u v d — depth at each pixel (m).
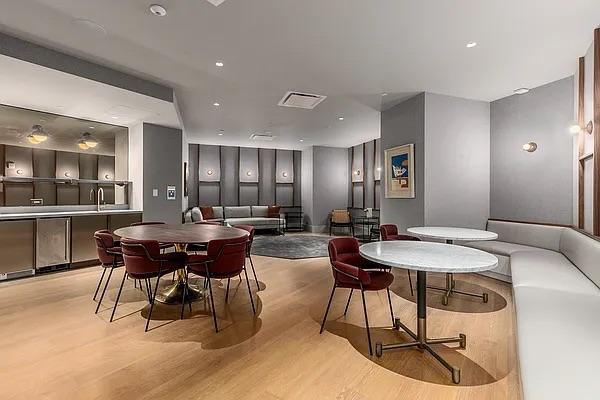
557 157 4.13
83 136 5.20
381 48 3.28
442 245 2.77
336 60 3.56
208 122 6.59
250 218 9.23
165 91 4.32
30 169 4.59
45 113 4.74
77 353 2.22
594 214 3.03
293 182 10.52
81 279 4.04
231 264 2.82
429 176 4.57
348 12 2.64
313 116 6.04
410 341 2.45
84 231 4.60
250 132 7.64
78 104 4.33
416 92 4.60
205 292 3.47
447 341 2.35
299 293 3.60
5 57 2.94
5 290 3.59
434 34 3.00
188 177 9.30
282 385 1.88
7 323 2.71
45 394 1.76
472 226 4.86
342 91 4.57
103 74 3.63
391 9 2.60
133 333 2.54
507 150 4.73
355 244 3.07
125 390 1.81
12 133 4.42
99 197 5.30
